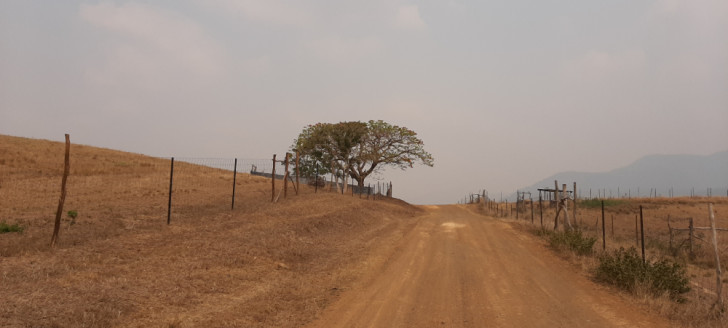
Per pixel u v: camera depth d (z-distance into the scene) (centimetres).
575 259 1510
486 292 1020
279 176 4747
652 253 1977
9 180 2241
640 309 898
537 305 912
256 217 1809
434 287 1063
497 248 1764
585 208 4950
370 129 5050
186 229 1403
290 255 1312
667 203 5097
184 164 3966
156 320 664
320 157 5062
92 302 677
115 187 2362
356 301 909
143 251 1089
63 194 1072
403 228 2411
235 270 1048
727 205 4812
